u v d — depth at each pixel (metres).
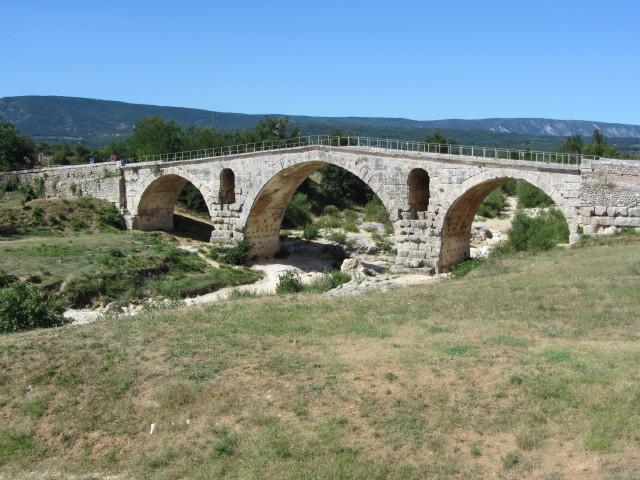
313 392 19.92
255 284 61.62
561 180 47.31
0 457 19.17
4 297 32.81
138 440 19.19
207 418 19.31
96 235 72.12
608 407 17.39
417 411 18.39
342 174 117.69
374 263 71.38
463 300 30.52
